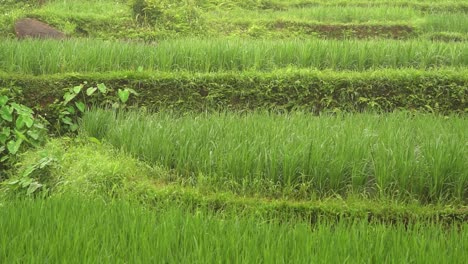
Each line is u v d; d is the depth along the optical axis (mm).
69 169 7691
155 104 9883
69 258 5281
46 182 7730
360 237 5676
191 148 7711
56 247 5387
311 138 7684
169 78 9906
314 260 5250
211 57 10758
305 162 7285
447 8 17750
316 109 9953
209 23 14883
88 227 5746
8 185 7805
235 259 5352
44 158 7816
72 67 10430
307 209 6832
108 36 14109
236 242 5535
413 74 9961
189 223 5852
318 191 7227
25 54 10352
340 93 9930
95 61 10531
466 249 5574
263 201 6953
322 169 7262
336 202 6906
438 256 5383
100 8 15617
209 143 7812
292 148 7449
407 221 6762
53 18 14195
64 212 6090
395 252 5461
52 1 16125
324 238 5621
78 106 9422
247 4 17422
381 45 11211
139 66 10234
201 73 10086
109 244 5527
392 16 16203
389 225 6383
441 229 5996
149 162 7875
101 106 9758
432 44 11406
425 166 7148
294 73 9984
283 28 15164
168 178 7582
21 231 5750
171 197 7059
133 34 14039
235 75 9969
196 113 9891
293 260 5281
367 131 7832
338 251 5465
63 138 8805
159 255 5340
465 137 7844
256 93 9930
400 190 7090
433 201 7055
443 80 9930
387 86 9945
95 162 7645
